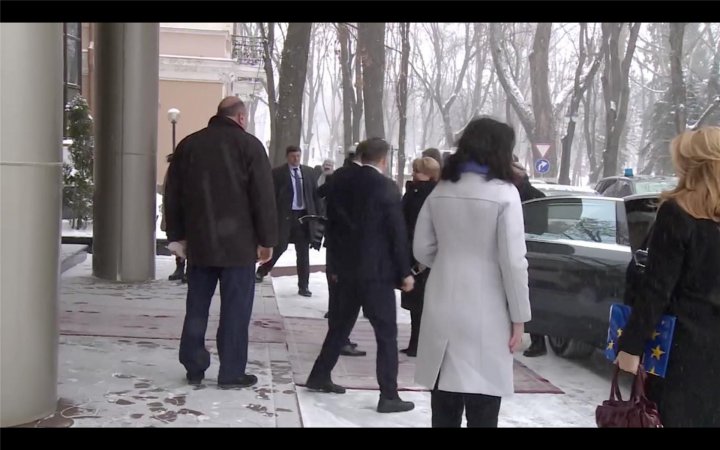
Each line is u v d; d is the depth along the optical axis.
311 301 9.77
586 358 7.30
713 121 40.78
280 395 5.14
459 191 3.56
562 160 31.34
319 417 5.02
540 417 5.41
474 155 3.57
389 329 5.18
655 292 3.01
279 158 16.19
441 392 3.67
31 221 4.11
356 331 8.15
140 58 9.76
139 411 4.63
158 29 9.97
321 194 6.02
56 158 4.23
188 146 5.12
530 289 6.89
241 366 5.24
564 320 6.57
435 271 3.63
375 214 5.06
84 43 22.45
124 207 9.77
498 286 3.53
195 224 5.08
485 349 3.49
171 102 27.30
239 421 4.56
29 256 4.13
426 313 3.62
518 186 8.00
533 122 32.16
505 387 3.50
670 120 43.75
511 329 3.54
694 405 3.00
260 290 9.84
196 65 27.02
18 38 3.96
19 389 4.19
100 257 9.93
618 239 6.37
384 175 5.11
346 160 7.64
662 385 3.05
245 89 37.31
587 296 6.29
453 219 3.56
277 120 16.31
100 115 9.83
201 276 5.23
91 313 7.57
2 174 3.99
